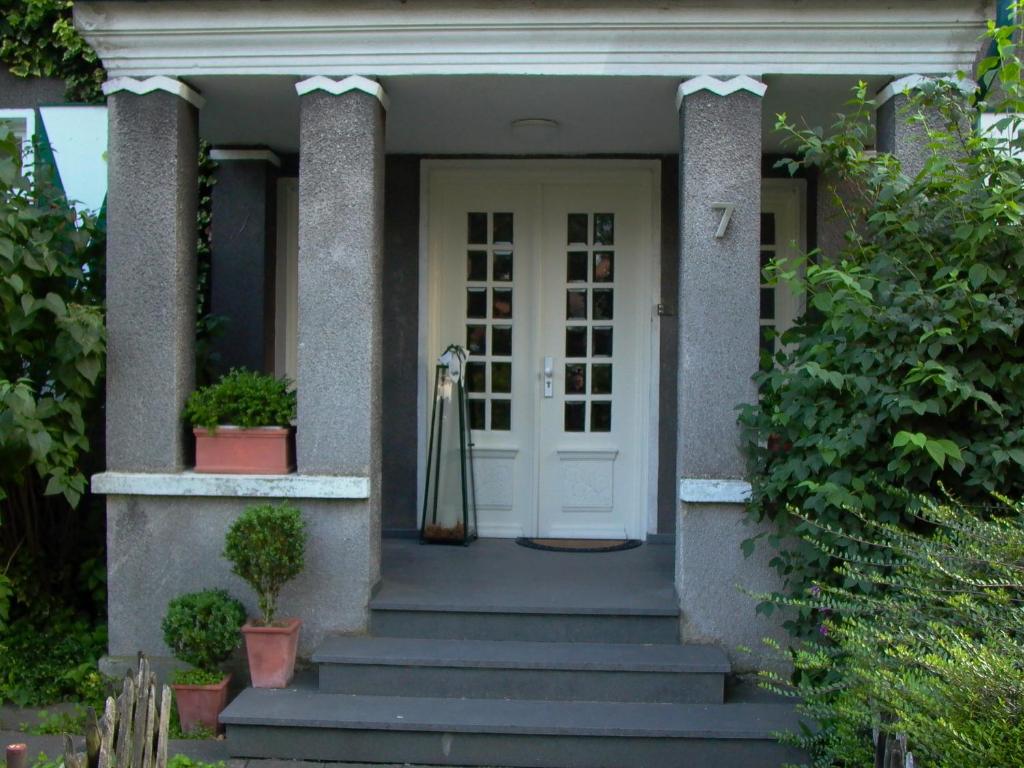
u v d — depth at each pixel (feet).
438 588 17.97
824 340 15.58
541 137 20.97
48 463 16.90
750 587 16.66
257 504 17.15
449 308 22.99
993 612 11.04
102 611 20.11
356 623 17.04
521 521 22.85
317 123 17.08
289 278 23.36
